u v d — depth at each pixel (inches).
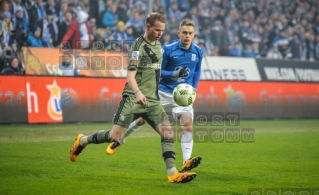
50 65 1396.4
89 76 1401.3
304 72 1802.4
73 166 717.9
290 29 2071.9
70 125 1306.6
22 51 1387.8
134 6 1752.0
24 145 932.6
